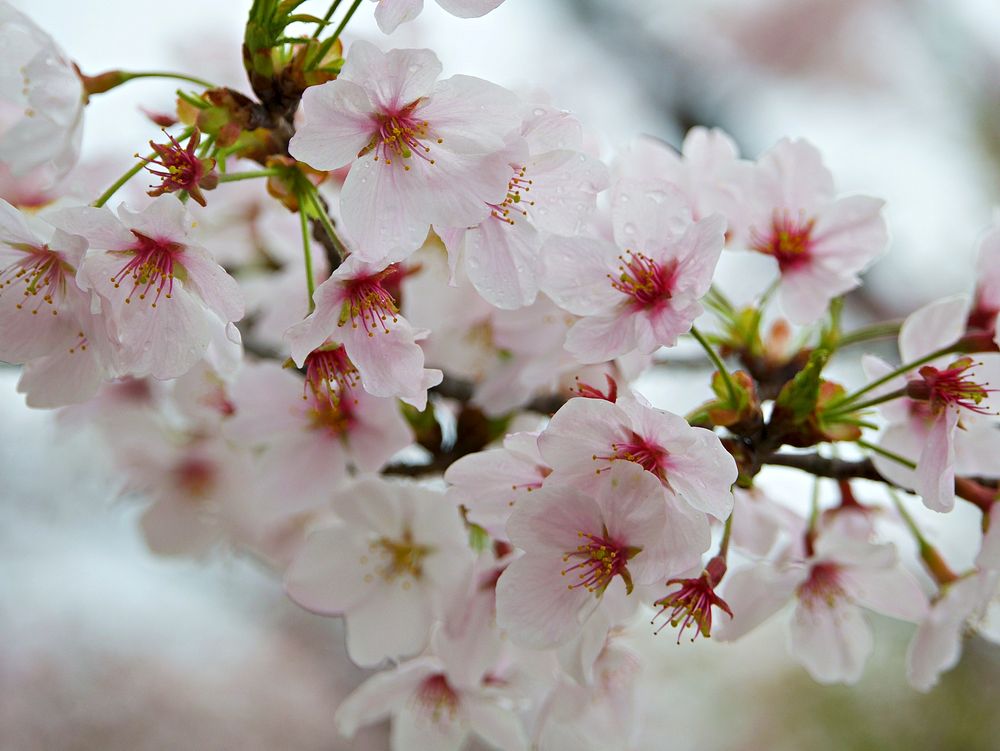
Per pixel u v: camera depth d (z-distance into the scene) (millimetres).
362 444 435
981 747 780
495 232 391
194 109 401
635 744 440
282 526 503
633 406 374
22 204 416
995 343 408
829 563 428
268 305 499
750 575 405
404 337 383
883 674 814
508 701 440
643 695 452
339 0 390
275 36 389
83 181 433
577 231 393
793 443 406
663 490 374
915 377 408
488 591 418
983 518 413
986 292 425
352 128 378
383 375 383
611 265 393
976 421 405
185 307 386
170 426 501
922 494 394
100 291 383
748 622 403
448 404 478
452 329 465
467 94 376
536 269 392
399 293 456
